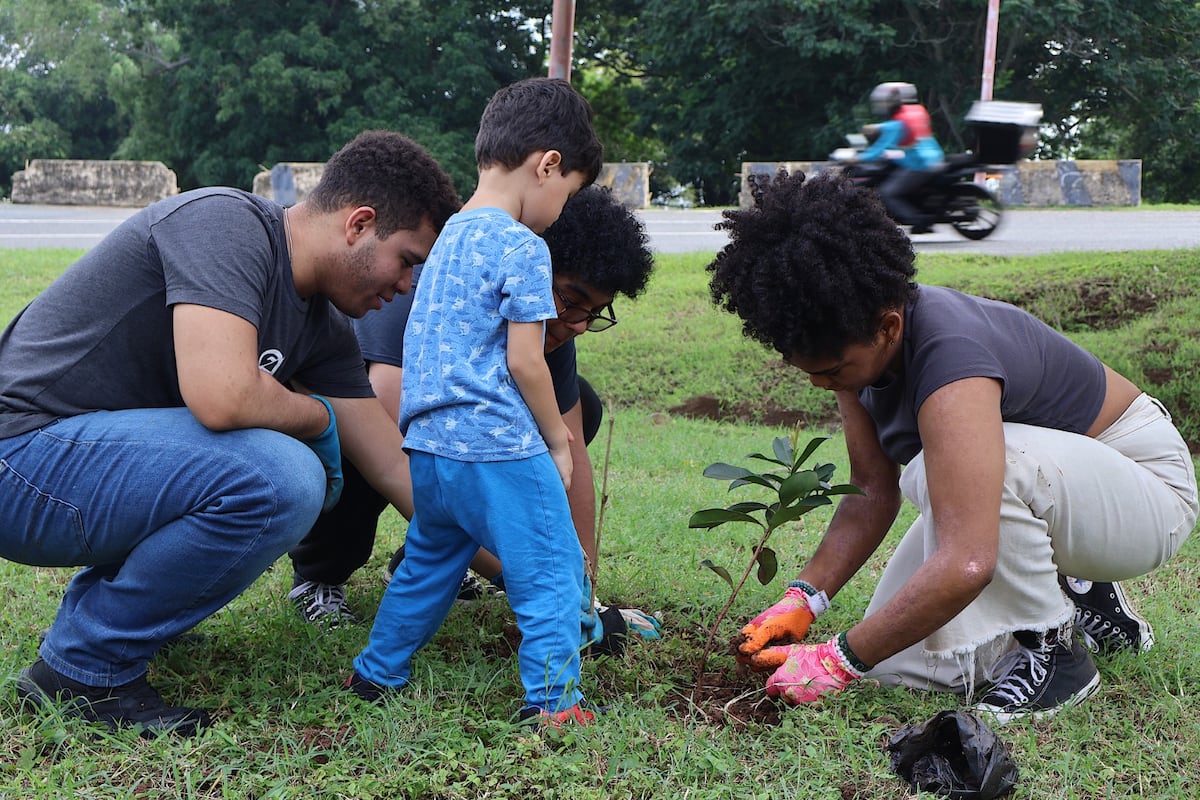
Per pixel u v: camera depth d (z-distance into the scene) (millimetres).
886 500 3029
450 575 2627
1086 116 26609
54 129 35531
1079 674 2738
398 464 2975
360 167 2555
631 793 2256
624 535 4117
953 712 2330
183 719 2463
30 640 2904
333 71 25703
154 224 2449
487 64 28438
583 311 2910
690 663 2992
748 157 26828
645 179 18219
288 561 3830
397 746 2352
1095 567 2809
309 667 2818
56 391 2445
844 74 24219
